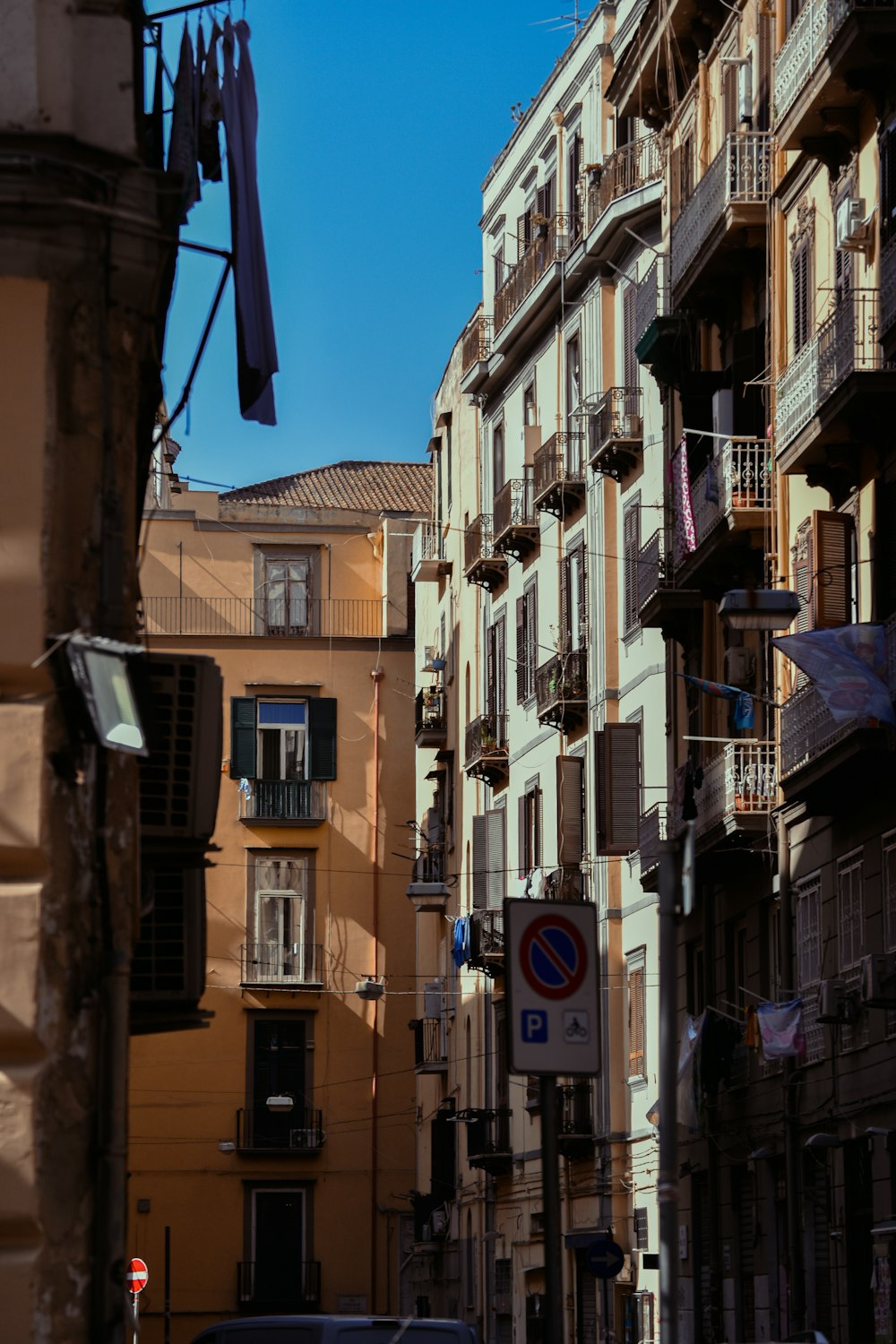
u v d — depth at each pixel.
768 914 29.30
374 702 55.97
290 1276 52.44
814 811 25.92
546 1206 9.48
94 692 8.37
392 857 55.19
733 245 30.33
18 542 8.48
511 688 45.69
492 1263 44.22
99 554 8.73
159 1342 51.38
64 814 8.41
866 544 25.11
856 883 25.25
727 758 28.83
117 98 8.96
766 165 29.67
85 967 8.45
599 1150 37.31
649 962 36.00
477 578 47.09
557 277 42.59
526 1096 41.53
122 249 8.89
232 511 56.84
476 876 45.50
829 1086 25.77
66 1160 8.24
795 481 28.17
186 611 56.12
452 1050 49.66
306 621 56.66
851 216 24.64
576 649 41.16
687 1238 32.34
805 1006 26.39
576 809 39.66
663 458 36.44
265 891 54.56
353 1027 53.94
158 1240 52.00
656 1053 35.50
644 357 34.84
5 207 8.64
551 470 42.03
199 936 10.79
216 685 10.47
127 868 9.00
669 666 34.81
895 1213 23.11
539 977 9.84
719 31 32.88
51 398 8.61
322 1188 52.91
